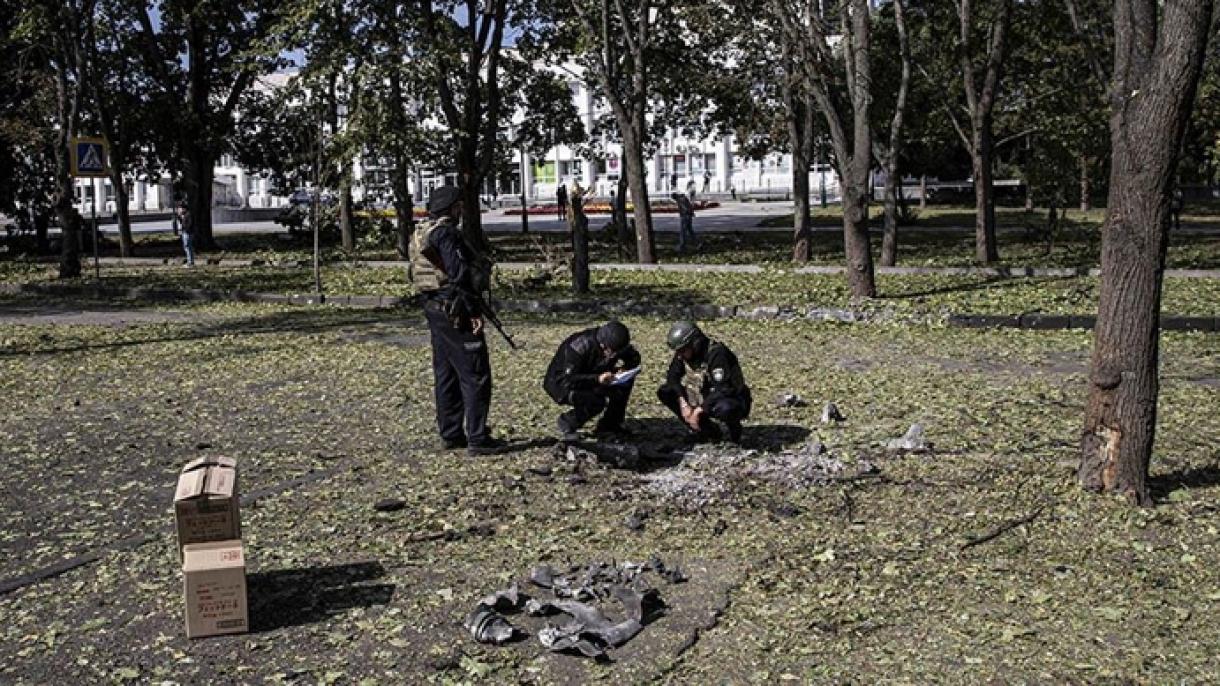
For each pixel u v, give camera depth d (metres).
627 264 27.84
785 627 5.50
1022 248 30.44
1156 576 6.01
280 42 27.30
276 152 38.44
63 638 5.50
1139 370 7.09
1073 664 5.04
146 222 62.03
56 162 27.39
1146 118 6.68
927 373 12.53
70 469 8.79
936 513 7.13
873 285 19.20
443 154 29.78
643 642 5.35
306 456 9.02
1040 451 8.58
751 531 6.90
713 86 29.88
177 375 13.19
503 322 17.89
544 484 7.96
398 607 5.80
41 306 21.70
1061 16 27.89
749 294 20.59
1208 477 7.81
